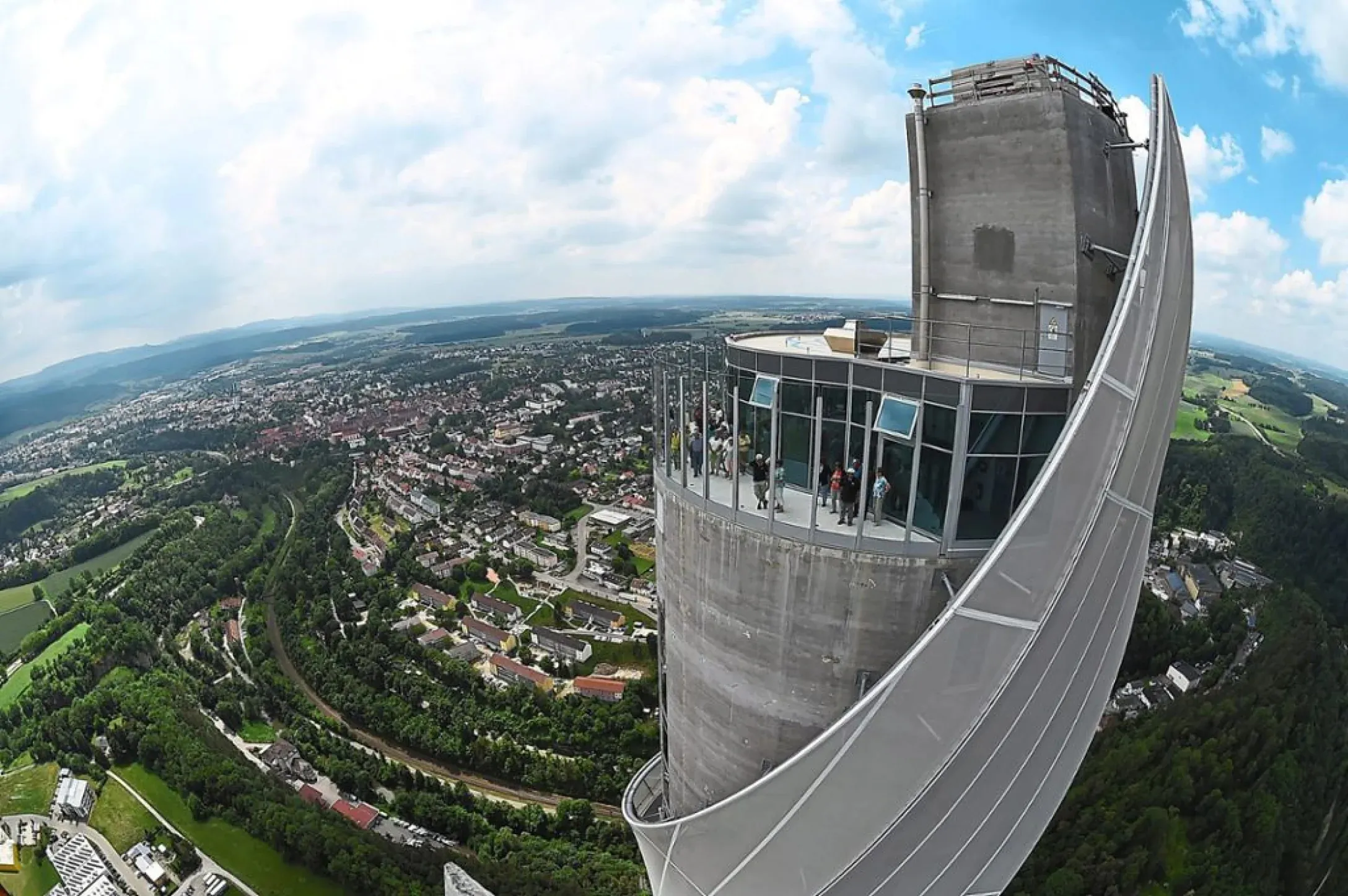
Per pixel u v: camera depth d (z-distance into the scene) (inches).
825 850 931.3
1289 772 3644.2
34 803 4279.0
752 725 1080.8
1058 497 825.5
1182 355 988.6
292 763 4453.7
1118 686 5059.1
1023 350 990.4
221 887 3550.7
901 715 831.1
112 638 6082.7
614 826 3764.8
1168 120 949.8
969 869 967.6
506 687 5027.1
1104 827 3275.1
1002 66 983.0
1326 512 7071.9
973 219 1036.5
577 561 7362.2
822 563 946.7
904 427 919.0
